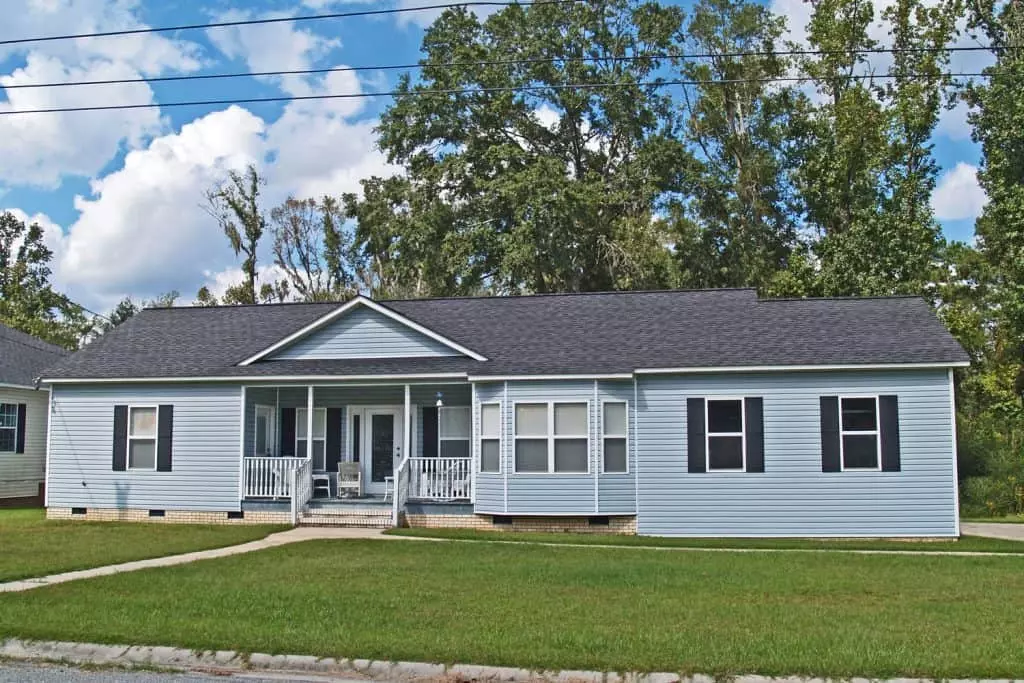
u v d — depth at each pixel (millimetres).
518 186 38062
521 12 42500
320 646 9547
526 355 22875
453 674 8945
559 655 9148
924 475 20891
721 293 25422
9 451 30578
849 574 14766
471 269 39156
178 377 24000
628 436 21750
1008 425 33031
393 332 24141
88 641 9945
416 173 42344
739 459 21516
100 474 24516
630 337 23281
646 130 43906
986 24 36000
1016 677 8531
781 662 8867
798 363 21234
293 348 24609
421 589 13008
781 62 42906
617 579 14039
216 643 9703
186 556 16875
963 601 12266
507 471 21875
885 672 8625
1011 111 31812
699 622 10719
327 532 21219
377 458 24984
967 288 39906
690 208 42812
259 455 24984
